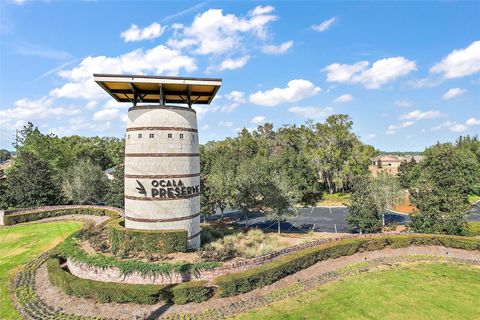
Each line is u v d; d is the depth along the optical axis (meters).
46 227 40.75
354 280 23.66
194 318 18.23
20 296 21.22
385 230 42.09
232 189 46.62
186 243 25.17
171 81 25.61
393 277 24.23
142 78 25.17
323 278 23.94
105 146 106.62
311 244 28.12
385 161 125.25
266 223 50.47
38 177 51.75
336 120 74.50
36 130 70.56
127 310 19.03
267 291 21.59
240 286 20.91
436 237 30.97
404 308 19.28
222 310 19.09
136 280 20.94
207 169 64.50
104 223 32.78
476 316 18.42
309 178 67.62
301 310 19.06
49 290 21.89
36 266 26.55
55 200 53.41
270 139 98.94
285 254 25.88
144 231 24.78
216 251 24.09
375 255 29.11
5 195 52.28
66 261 26.77
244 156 87.88
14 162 68.25
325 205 65.75
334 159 70.88
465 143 110.12
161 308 19.20
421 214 34.69
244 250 26.42
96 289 19.86
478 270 25.95
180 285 19.84
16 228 40.78
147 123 25.89
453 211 33.66
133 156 26.19
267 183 41.38
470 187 73.12
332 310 19.05
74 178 53.28
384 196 41.69
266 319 18.06
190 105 28.27
